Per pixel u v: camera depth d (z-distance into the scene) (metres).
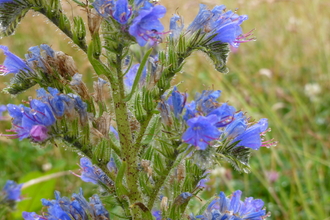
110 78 0.37
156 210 0.40
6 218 0.49
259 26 0.95
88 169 0.39
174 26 0.38
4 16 0.36
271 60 0.84
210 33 0.38
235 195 0.38
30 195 0.50
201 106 0.36
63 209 0.37
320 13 0.86
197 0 0.73
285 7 0.94
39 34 0.84
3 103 0.67
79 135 0.36
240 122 0.37
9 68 0.38
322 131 0.68
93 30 0.36
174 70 0.37
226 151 0.37
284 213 0.52
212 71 0.70
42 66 0.38
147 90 0.37
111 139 0.38
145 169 0.37
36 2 0.36
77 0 0.36
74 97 0.36
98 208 0.37
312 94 0.74
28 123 0.36
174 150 0.37
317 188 0.59
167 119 0.36
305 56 0.83
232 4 0.92
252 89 0.69
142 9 0.35
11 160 0.60
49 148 0.60
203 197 0.54
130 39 0.35
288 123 0.70
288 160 0.60
